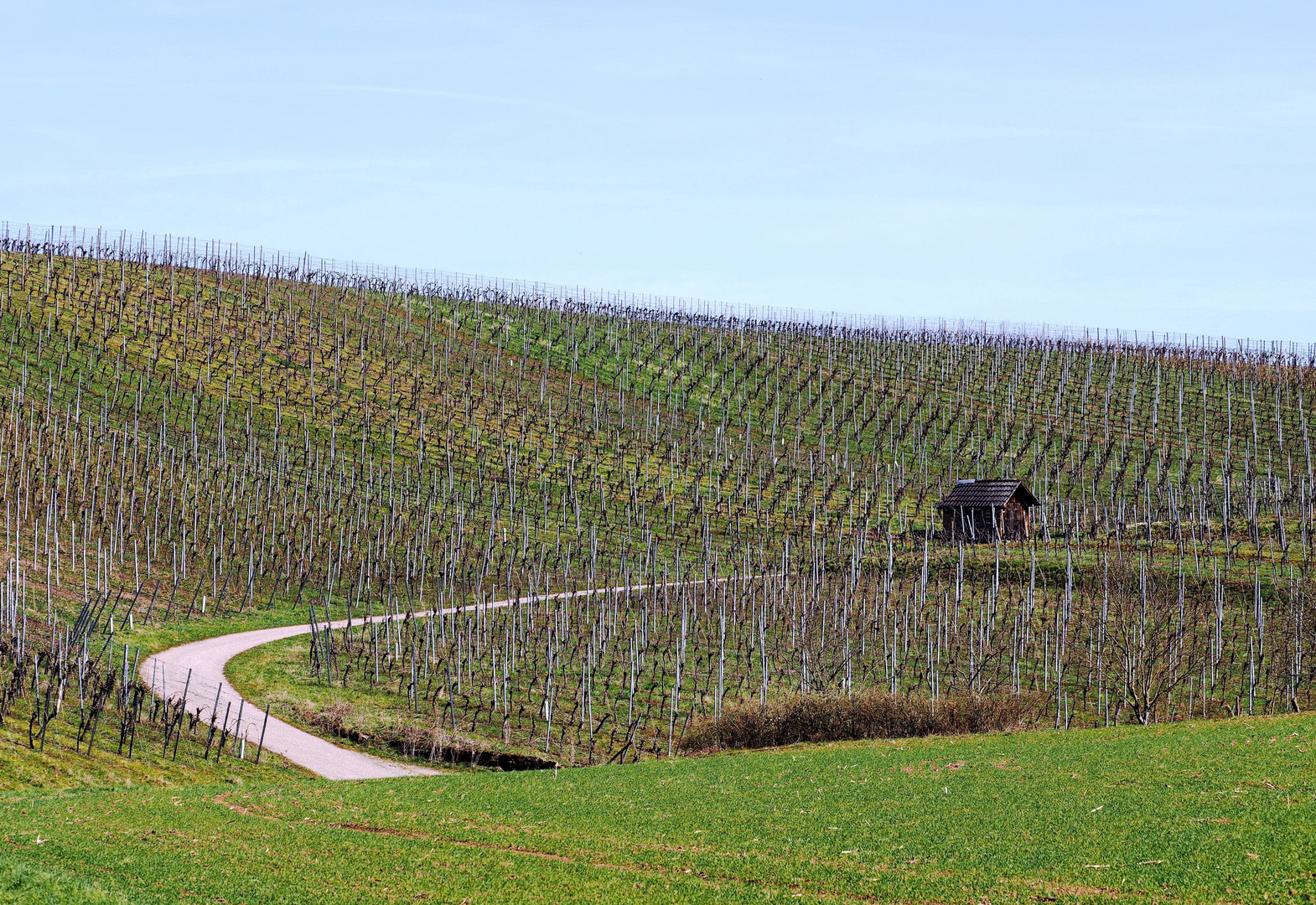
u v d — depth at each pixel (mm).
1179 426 190625
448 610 111375
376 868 36406
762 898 31703
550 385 198000
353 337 195625
